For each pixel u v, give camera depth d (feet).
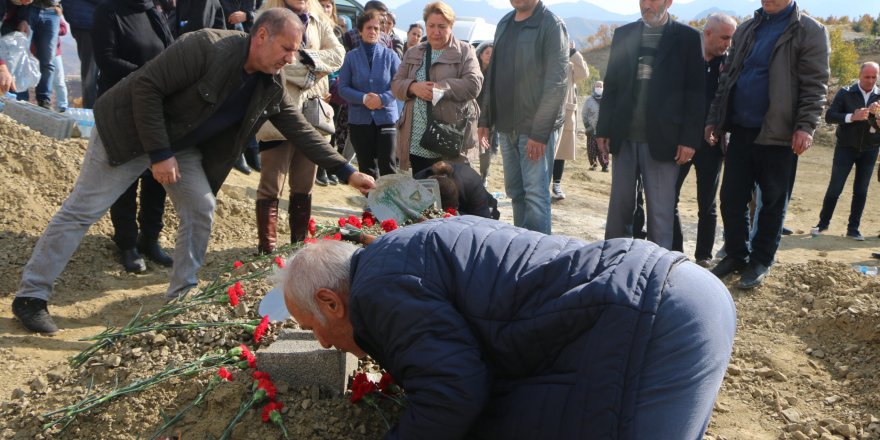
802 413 11.72
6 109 21.40
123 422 10.03
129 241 16.37
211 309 12.39
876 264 24.16
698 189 19.74
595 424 6.98
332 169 14.08
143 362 11.32
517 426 7.41
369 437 9.61
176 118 12.76
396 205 15.42
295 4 16.40
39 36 23.98
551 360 7.35
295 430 9.55
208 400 10.02
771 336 14.74
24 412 10.47
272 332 11.60
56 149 19.76
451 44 19.10
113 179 13.14
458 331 7.06
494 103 18.40
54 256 13.05
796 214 35.29
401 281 7.10
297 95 16.49
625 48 17.02
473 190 17.21
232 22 22.48
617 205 17.95
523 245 7.77
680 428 6.99
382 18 26.68
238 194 22.11
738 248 17.78
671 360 7.02
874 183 46.52
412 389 7.14
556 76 16.96
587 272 7.33
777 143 16.52
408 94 19.15
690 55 16.65
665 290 7.20
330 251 7.89
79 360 11.74
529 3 17.37
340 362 10.03
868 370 12.85
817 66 15.92
